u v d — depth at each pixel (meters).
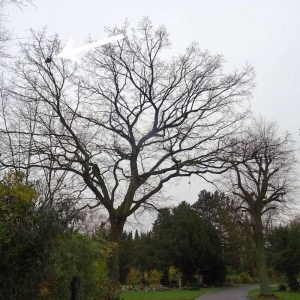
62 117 25.59
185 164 26.84
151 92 27.59
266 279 40.78
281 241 55.69
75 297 12.12
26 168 22.08
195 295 44.53
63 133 25.83
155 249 67.25
